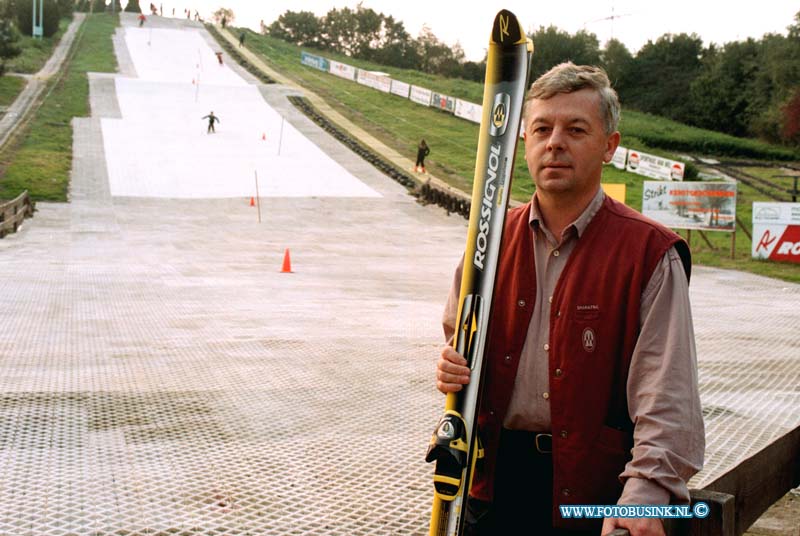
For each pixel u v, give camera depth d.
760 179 39.75
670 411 1.87
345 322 9.39
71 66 54.12
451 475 2.01
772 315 10.91
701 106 65.62
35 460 4.40
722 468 4.41
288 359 7.20
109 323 8.96
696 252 19.70
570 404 2.04
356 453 4.68
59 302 10.35
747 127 63.09
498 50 2.17
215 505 3.83
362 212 27.12
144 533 3.48
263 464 4.45
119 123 38.59
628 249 2.02
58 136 34.69
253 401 5.76
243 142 37.41
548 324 2.11
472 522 2.21
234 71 59.12
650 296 1.98
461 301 2.12
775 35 61.66
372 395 6.02
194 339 8.11
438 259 18.47
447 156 38.44
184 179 29.98
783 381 6.67
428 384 6.41
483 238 2.11
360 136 41.31
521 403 2.13
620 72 73.44
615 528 1.84
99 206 25.31
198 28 81.88
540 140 2.12
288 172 32.62
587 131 2.08
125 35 72.06
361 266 16.53
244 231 22.66
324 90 54.41
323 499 3.96
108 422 5.17
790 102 52.84
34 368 6.64
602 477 2.02
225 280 13.24
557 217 2.12
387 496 4.02
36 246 17.88
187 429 5.06
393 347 7.88
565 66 2.15
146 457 4.51
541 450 2.13
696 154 49.12
